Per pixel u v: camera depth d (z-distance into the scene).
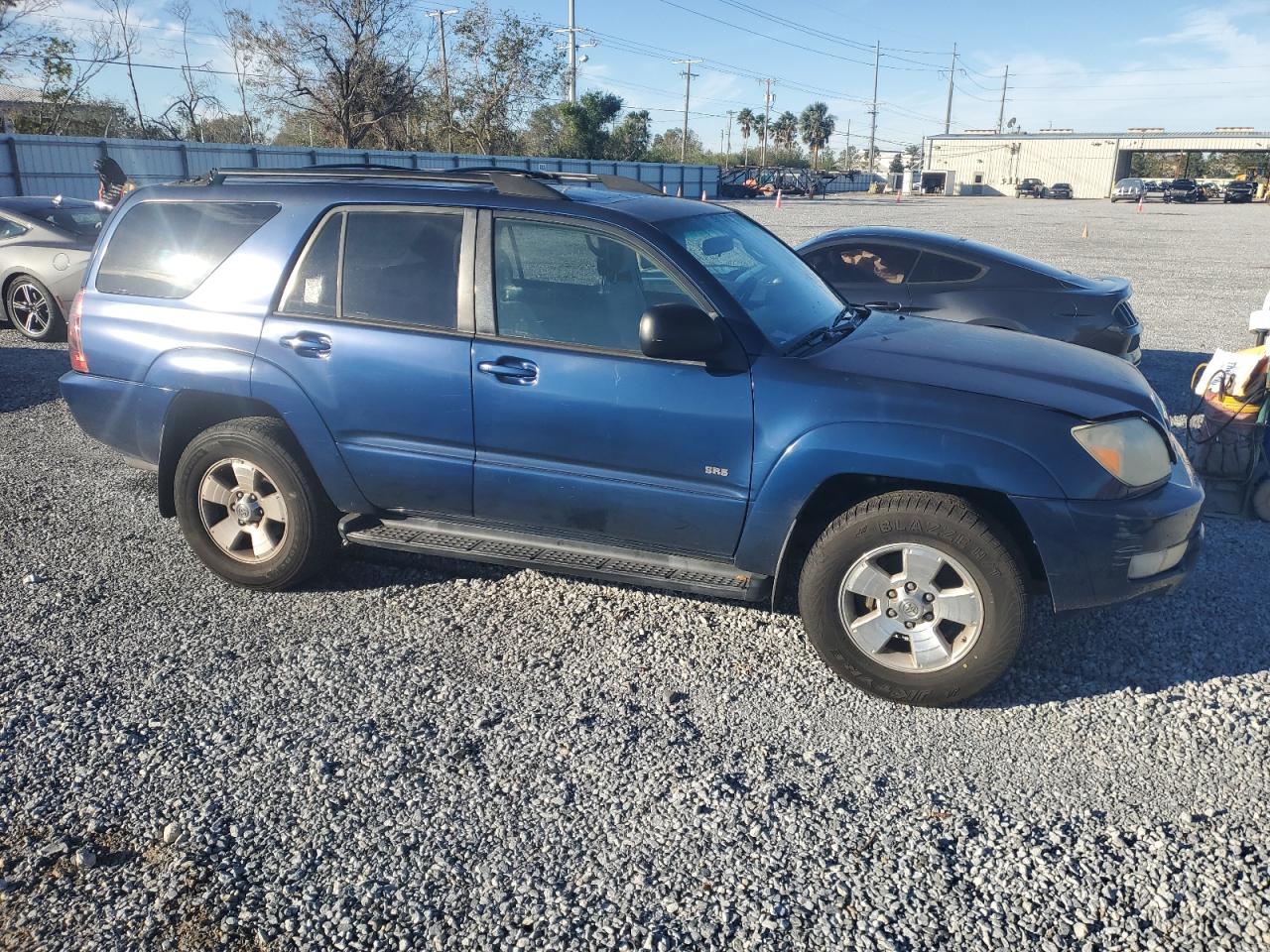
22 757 3.29
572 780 3.19
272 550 4.47
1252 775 3.22
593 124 62.75
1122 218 41.00
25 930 2.57
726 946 2.52
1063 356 4.14
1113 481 3.46
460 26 55.16
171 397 4.43
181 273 4.48
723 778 3.20
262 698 3.66
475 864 2.81
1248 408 5.49
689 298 3.78
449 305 4.04
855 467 3.52
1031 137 89.38
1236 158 104.00
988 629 3.50
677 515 3.81
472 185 4.25
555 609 4.39
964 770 3.27
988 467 3.42
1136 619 4.32
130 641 4.08
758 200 61.44
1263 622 4.29
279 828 2.96
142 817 3.01
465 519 4.22
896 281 7.76
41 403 8.07
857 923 2.60
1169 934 2.56
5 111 39.69
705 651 4.04
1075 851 2.87
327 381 4.15
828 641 3.69
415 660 3.94
